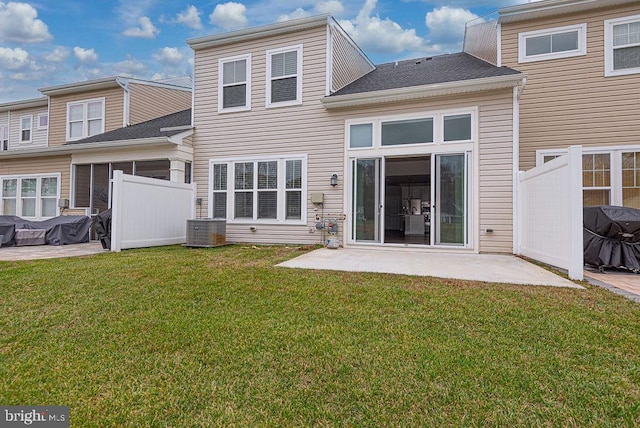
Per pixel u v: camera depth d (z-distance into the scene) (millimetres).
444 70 9156
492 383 2053
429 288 4055
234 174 9672
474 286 4164
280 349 2504
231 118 9750
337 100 8281
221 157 9812
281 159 9172
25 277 4574
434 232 7664
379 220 8164
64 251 7578
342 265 5637
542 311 3227
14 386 2059
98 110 12797
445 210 7617
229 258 6324
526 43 8133
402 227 14883
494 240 7238
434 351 2447
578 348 2477
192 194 9664
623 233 5168
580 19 7707
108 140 10180
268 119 9352
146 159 9742
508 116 7215
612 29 7500
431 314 3170
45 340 2691
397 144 8055
